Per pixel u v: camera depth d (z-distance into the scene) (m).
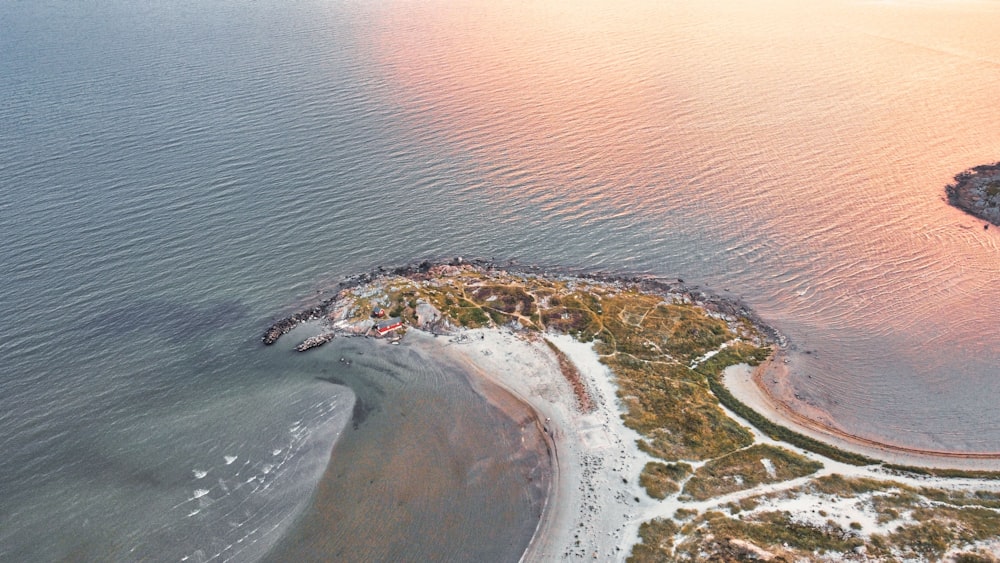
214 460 76.25
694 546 63.19
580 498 70.19
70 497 71.75
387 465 75.06
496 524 67.81
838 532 63.06
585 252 115.81
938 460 73.94
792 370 89.12
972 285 103.44
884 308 100.19
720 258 113.62
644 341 94.00
